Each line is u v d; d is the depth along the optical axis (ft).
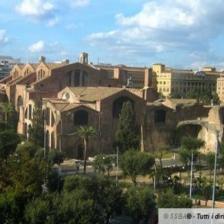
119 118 504.02
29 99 573.74
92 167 439.63
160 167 390.21
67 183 273.54
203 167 444.14
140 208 260.83
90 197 249.34
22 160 286.46
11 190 246.06
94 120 506.07
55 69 605.31
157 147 529.86
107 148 510.17
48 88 600.39
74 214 220.02
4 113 586.45
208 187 359.05
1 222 222.28
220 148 424.46
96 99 513.04
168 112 540.93
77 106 496.64
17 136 413.59
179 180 396.78
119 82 655.76
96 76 632.79
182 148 447.42
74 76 616.80
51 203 227.20
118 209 265.95
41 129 508.12
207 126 534.37
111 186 271.08
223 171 435.53
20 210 224.33
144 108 527.40
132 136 492.95
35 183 270.87
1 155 342.64
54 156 413.80
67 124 493.36
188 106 549.13
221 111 538.47
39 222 216.95
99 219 233.35
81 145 496.64
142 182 395.14
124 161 374.84
